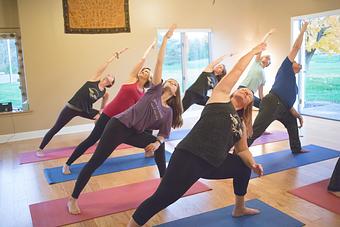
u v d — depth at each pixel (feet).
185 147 6.53
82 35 19.57
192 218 8.29
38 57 18.76
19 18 18.15
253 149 14.37
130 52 20.83
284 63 12.53
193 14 22.59
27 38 18.42
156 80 8.42
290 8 22.30
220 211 8.60
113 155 14.39
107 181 11.30
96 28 19.81
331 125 18.58
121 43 20.54
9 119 18.47
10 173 12.67
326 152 13.43
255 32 24.89
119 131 8.42
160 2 21.40
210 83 15.64
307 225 7.77
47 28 18.76
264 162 12.44
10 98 19.42
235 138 6.80
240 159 7.50
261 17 24.64
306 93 22.59
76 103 13.98
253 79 16.10
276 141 15.55
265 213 8.35
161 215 8.54
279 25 23.24
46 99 19.20
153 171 12.22
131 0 20.53
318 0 20.39
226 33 23.98
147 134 9.32
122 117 8.46
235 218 8.17
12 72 19.20
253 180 10.75
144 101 8.58
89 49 19.81
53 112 19.43
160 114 8.71
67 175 12.02
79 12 19.33
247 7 24.52
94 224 8.27
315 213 8.36
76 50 19.53
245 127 7.31
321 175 10.99
